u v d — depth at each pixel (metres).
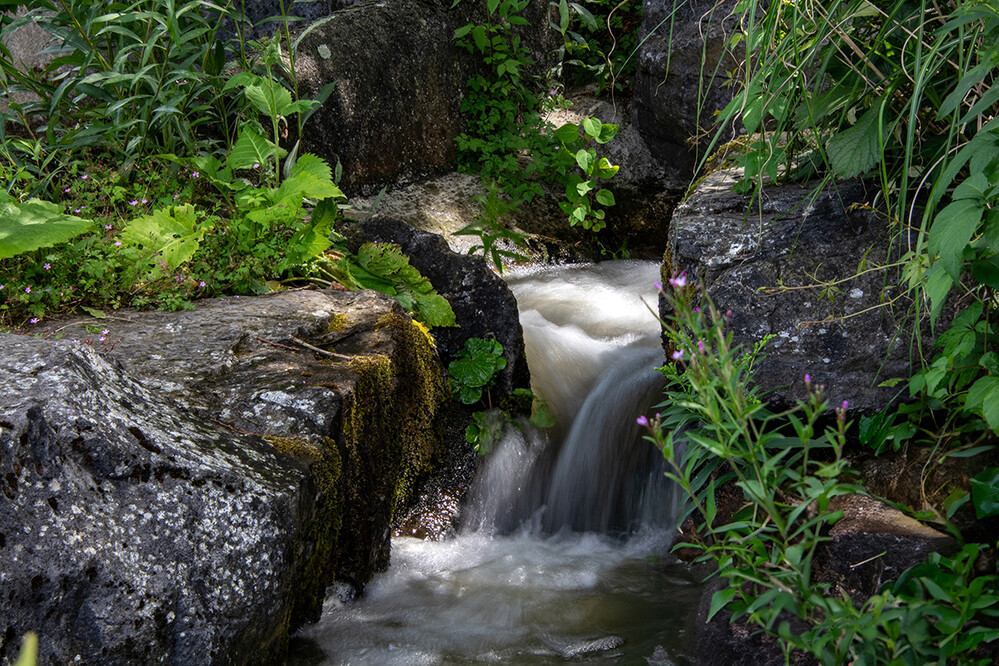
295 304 3.57
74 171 3.92
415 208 5.83
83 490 1.89
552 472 3.86
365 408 3.05
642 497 3.56
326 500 2.59
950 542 2.23
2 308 3.23
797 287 2.83
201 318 3.38
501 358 4.06
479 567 3.28
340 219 4.60
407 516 3.56
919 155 2.75
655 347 4.49
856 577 2.29
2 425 1.81
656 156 6.58
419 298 4.11
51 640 1.75
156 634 1.90
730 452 1.70
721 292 3.07
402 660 2.56
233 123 4.85
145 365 2.91
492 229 5.70
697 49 5.86
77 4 4.00
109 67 4.09
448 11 6.41
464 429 3.94
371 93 5.75
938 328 2.74
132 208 3.96
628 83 7.01
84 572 1.81
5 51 4.08
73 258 3.49
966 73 2.06
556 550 3.47
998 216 1.92
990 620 1.90
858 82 2.73
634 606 2.91
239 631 2.09
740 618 2.43
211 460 2.18
